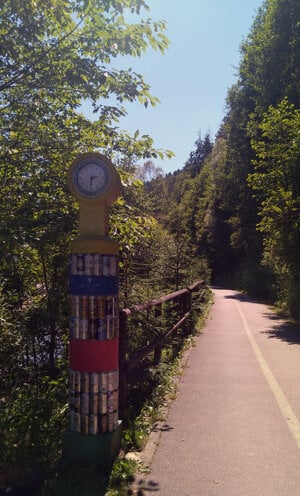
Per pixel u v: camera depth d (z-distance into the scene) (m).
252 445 4.85
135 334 6.56
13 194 5.73
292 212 14.77
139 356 5.93
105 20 5.69
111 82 5.90
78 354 4.29
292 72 22.98
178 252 13.70
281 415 5.82
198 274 19.61
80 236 4.43
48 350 7.35
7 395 6.14
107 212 4.55
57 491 3.74
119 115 6.11
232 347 10.80
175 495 3.79
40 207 5.62
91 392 4.25
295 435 5.14
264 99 26.27
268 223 15.56
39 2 5.16
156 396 6.30
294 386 7.24
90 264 4.28
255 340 11.91
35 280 7.35
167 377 7.21
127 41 5.75
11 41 5.23
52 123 6.01
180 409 6.06
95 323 4.27
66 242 6.04
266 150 16.39
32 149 5.91
